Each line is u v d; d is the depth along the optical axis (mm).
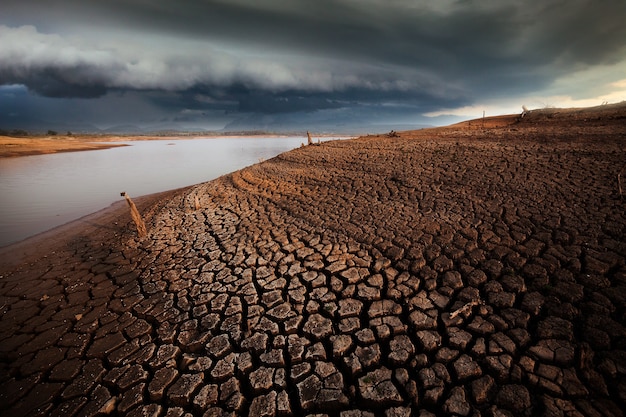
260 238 7223
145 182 21812
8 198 16516
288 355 3760
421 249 5500
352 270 5254
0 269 7438
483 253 5094
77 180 22734
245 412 3189
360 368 3441
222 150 55875
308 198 9555
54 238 9734
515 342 3479
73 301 5527
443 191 7848
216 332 4289
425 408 2990
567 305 3805
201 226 8820
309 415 3072
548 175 7461
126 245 8172
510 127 14172
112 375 3752
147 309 5016
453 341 3586
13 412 3379
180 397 3344
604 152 8055
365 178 10047
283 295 4941
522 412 2791
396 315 4148
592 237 4918
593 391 2867
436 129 18953
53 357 4137
